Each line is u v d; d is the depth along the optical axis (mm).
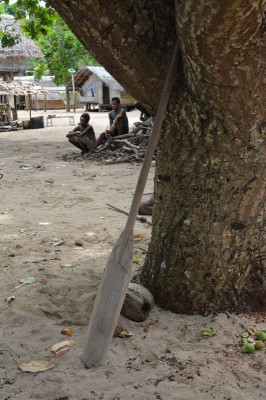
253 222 3295
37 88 24219
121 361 2885
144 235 5316
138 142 11727
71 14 2826
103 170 9867
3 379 2730
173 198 3348
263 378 2709
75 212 6422
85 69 36250
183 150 3229
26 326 3336
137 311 3260
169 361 2881
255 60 2551
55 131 20938
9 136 19031
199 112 3033
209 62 2535
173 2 2746
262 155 3100
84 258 4641
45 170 10062
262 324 3281
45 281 4059
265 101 2824
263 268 3484
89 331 2846
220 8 2174
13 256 4695
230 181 3146
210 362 2865
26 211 6508
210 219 3232
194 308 3387
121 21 2777
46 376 2744
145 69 2971
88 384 2670
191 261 3318
